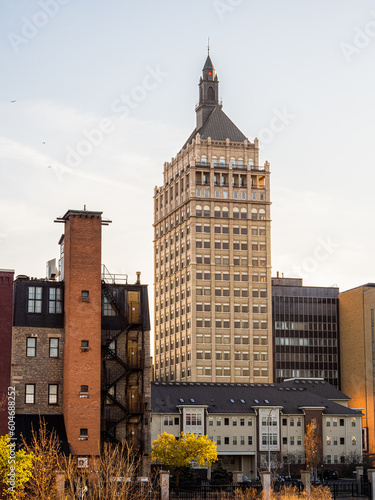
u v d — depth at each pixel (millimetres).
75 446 100812
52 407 104062
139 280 115188
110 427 106250
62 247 114562
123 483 70188
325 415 165875
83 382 103062
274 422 162125
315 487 102062
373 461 162625
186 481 122562
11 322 101188
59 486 73375
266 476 90688
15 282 106562
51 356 105500
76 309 104812
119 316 110000
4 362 100188
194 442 122875
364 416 193375
